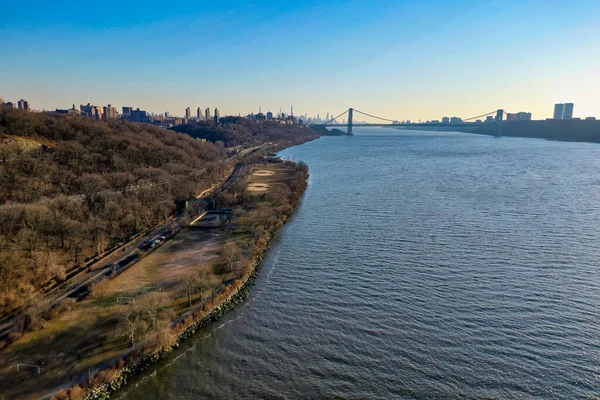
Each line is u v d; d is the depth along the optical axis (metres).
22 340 59.28
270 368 56.38
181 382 53.81
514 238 103.06
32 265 78.19
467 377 53.69
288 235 109.88
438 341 61.06
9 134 139.62
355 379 53.94
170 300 71.25
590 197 150.00
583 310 68.19
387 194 160.88
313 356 58.59
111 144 166.88
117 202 112.75
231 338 63.00
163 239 104.19
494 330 63.31
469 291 75.38
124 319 63.22
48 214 92.88
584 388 51.38
